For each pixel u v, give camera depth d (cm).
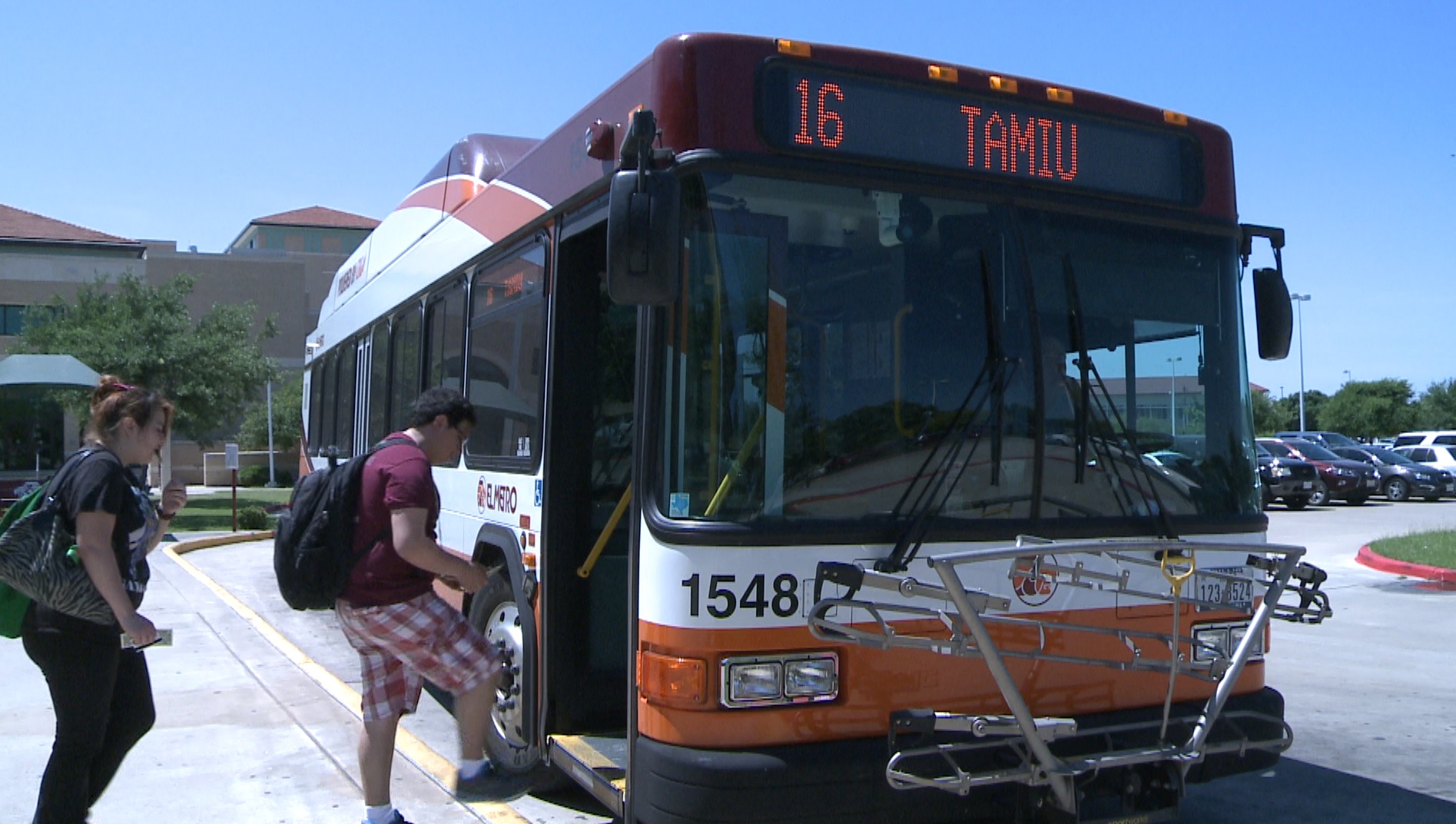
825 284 411
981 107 444
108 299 2914
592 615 514
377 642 457
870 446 407
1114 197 464
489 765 543
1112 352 452
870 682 397
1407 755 652
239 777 585
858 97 424
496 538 564
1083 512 434
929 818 397
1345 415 7669
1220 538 461
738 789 371
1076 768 386
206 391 2675
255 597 1305
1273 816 547
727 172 403
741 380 396
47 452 2408
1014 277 438
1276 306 498
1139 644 440
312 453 1223
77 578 405
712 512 389
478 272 623
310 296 6381
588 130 463
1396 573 1466
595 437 517
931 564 358
